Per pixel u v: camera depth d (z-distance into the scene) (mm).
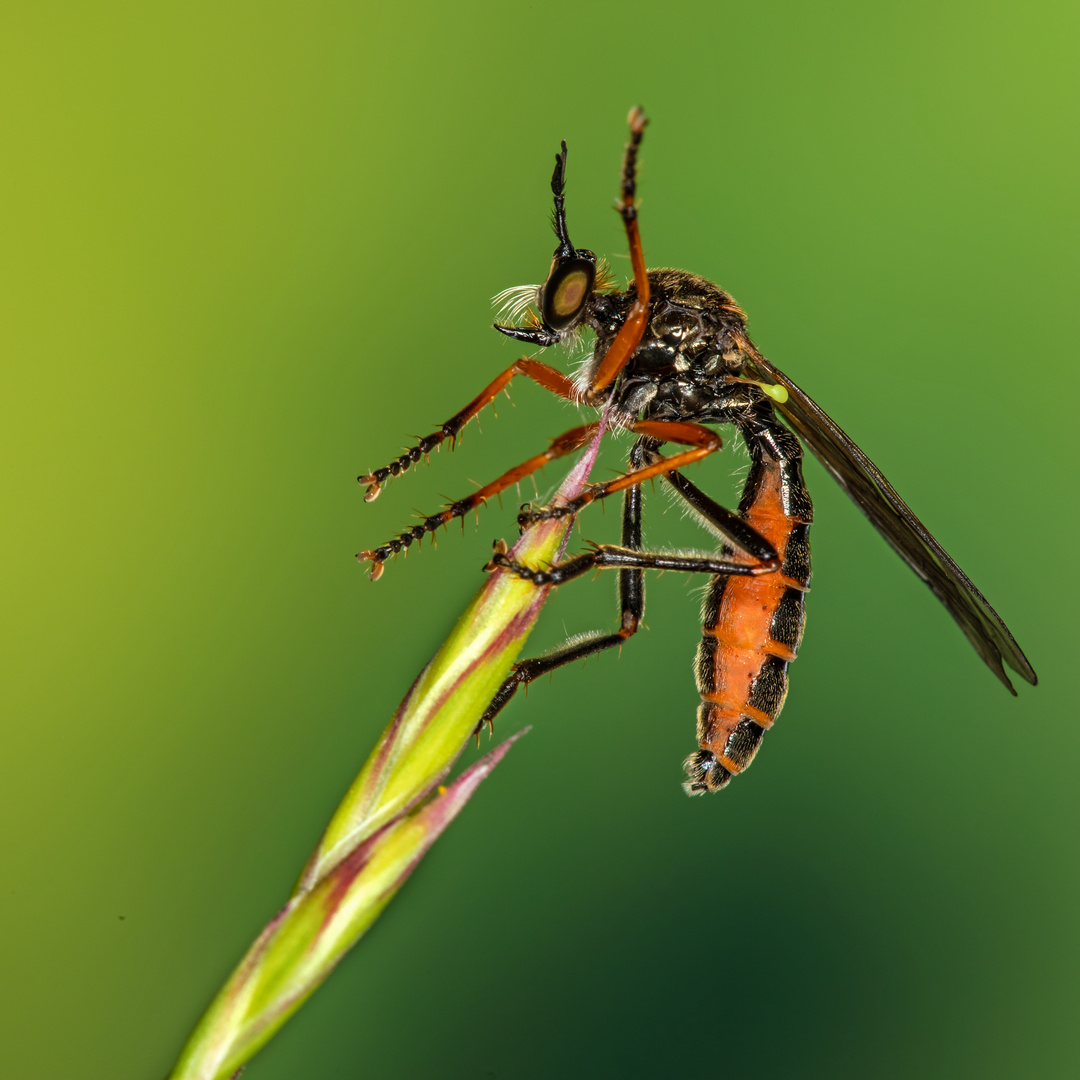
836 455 110
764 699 110
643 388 111
